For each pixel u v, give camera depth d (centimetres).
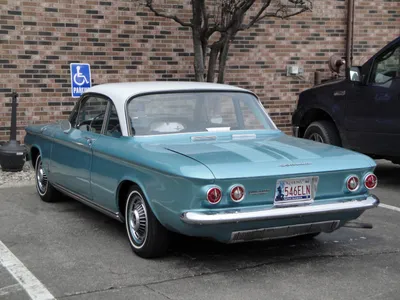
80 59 1027
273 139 563
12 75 982
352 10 1221
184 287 446
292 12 1178
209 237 463
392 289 445
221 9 1002
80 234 592
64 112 1025
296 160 476
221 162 455
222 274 475
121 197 539
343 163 486
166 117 560
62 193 724
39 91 1004
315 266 497
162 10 1074
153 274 474
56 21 1002
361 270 488
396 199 775
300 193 468
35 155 762
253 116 605
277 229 470
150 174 480
